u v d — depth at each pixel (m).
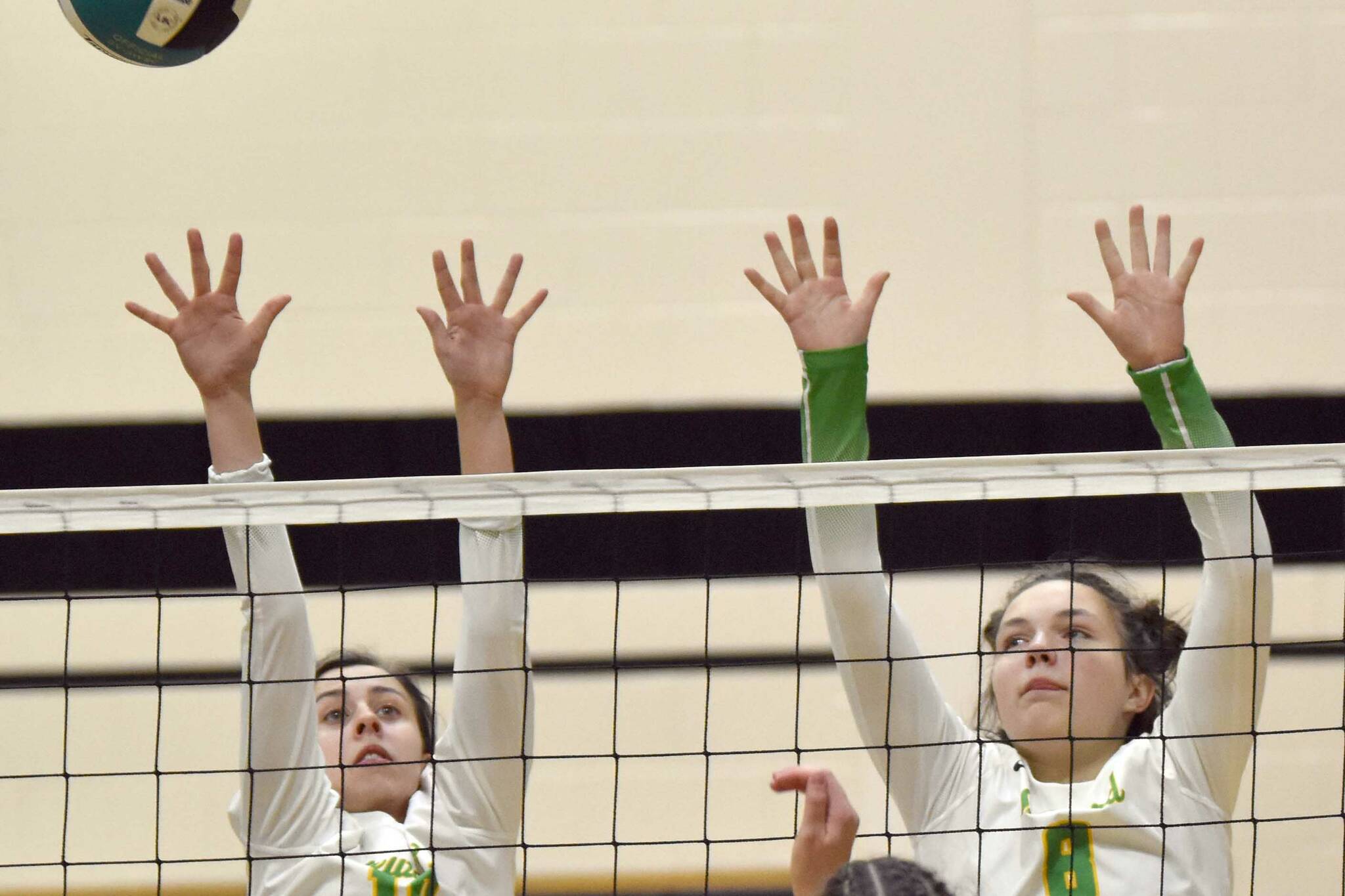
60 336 16.11
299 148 16.30
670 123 16.39
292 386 16.11
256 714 7.66
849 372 8.06
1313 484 7.36
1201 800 7.70
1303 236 16.12
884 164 16.33
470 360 8.12
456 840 7.81
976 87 16.36
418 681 15.23
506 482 7.34
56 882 15.52
